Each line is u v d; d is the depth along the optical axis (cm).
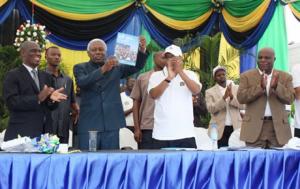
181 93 379
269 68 417
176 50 377
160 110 376
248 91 412
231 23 855
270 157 310
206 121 611
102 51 429
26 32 666
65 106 468
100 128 414
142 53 431
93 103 417
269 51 416
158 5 824
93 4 789
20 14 780
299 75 424
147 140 474
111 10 798
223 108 513
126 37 396
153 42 819
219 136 511
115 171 285
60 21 773
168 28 834
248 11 845
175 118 372
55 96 359
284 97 406
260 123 411
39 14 760
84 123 417
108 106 418
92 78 400
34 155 277
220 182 300
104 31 797
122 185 286
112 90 424
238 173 302
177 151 304
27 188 274
